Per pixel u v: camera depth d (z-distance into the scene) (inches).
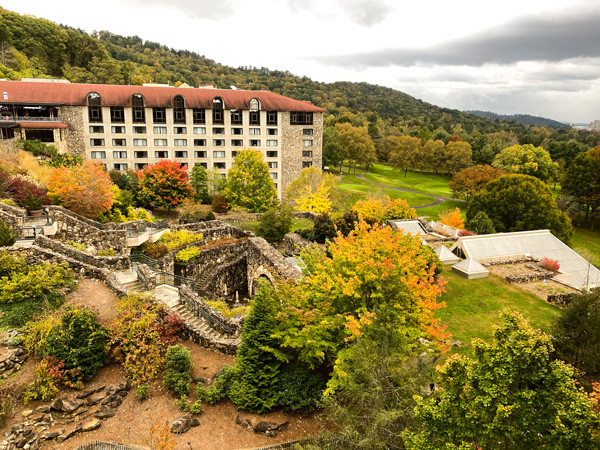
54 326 631.2
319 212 2090.3
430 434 415.8
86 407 571.2
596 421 346.6
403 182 4256.9
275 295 689.6
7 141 1733.5
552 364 373.4
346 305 666.2
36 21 4773.6
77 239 1090.1
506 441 375.9
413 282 632.4
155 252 1181.1
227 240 1497.3
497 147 5147.6
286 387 633.0
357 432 486.0
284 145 3157.0
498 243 1504.7
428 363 560.4
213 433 577.3
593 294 745.6
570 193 2728.8
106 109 2605.8
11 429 508.7
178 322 745.6
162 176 2064.5
